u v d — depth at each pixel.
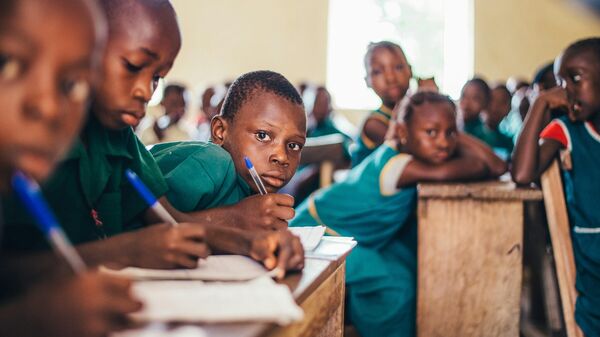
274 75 1.40
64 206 0.91
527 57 7.51
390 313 1.92
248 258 0.91
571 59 1.90
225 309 0.63
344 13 7.80
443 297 1.90
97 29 0.54
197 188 1.19
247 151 1.34
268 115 1.33
